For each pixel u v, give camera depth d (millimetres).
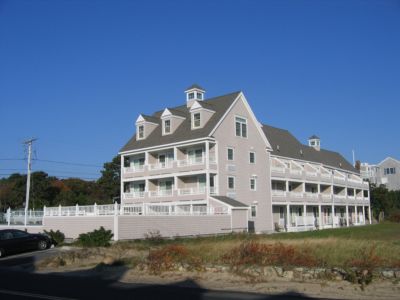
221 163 47219
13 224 43875
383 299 11734
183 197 47250
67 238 37719
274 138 64000
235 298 12141
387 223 70438
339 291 12945
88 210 36344
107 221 34281
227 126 48656
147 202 50562
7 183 83000
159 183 51969
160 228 36281
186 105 56188
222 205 43656
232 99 50219
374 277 13898
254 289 13742
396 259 15961
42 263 21766
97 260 22172
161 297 12336
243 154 50281
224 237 32781
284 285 14094
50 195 80688
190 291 13531
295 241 22625
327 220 68875
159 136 52219
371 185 87812
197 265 17188
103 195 74750
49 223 39844
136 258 20156
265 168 53250
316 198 62312
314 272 14875
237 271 16250
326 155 76500
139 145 53281
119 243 30328
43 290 13836
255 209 50719
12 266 22281
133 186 54875
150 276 17062
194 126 48750
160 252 18812
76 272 18938
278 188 58219
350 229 51750
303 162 64562
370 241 22062
